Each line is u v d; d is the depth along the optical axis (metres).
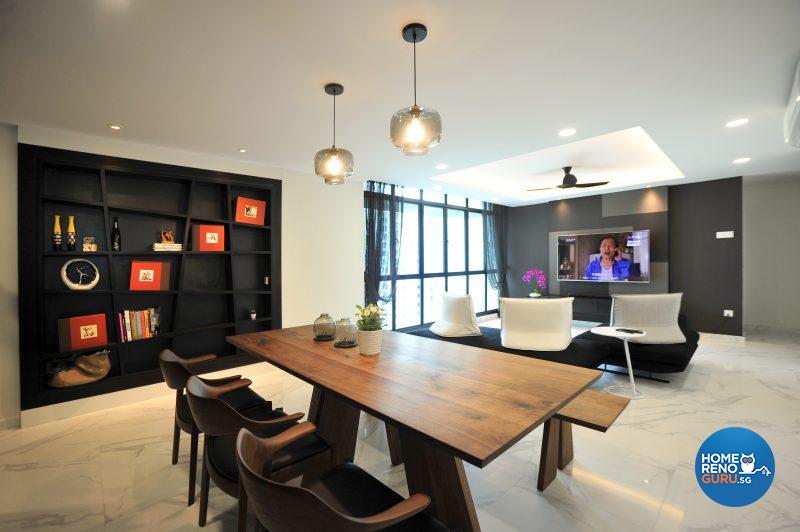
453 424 1.24
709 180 5.80
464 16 1.72
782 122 3.14
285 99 2.58
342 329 2.41
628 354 3.38
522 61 2.13
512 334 3.49
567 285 7.34
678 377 3.85
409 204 6.32
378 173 4.91
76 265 3.18
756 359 4.52
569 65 2.18
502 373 1.80
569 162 5.42
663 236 6.17
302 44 1.93
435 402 1.43
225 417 1.49
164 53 1.99
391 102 2.65
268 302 4.40
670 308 3.70
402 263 6.16
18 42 1.85
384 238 5.57
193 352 3.94
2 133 2.91
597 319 6.90
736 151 4.07
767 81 2.40
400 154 3.97
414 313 6.41
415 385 1.63
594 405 2.08
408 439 1.63
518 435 1.16
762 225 6.44
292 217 4.52
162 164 3.61
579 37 1.91
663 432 2.67
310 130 3.19
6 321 2.90
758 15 1.74
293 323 4.51
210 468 1.52
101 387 3.25
